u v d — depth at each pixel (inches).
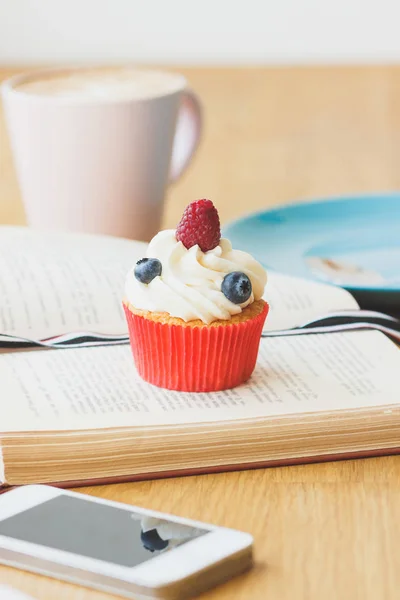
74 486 27.6
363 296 35.6
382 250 40.7
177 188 50.0
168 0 81.7
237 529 26.4
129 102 38.7
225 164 53.7
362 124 60.7
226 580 24.9
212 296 29.4
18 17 82.4
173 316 29.2
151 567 24.3
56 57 83.7
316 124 60.8
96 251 36.6
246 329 29.2
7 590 23.9
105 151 39.0
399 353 31.4
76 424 27.7
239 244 40.0
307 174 52.1
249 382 30.0
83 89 41.2
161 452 27.7
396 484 27.8
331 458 28.4
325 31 82.2
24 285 34.3
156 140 39.8
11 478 27.3
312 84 70.1
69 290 34.2
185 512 26.9
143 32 83.0
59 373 30.1
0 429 27.3
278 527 26.5
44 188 39.8
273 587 24.8
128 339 32.1
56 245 36.9
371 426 28.4
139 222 40.6
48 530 25.2
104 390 29.5
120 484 27.8
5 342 31.4
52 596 24.4
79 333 31.9
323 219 42.9
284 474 28.1
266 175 52.0
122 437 27.5
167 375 29.6
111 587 24.3
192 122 43.5
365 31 82.0
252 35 82.7
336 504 27.1
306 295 34.7
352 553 25.7
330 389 29.5
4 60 83.9
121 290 34.4
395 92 67.7
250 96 67.1
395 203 43.8
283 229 41.9
